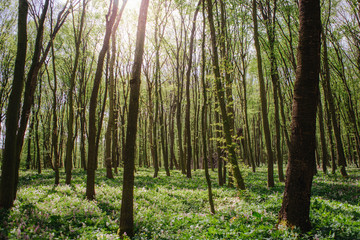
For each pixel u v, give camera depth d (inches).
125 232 239.5
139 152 1517.0
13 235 204.2
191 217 314.5
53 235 215.5
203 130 340.2
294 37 709.3
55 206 319.9
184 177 781.3
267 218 274.1
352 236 212.7
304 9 242.1
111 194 436.8
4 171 291.1
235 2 634.8
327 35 757.9
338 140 679.1
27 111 358.3
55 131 552.4
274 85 620.4
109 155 712.4
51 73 1107.3
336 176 687.1
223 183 639.1
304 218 233.9
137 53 275.9
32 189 456.8
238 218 281.0
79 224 266.2
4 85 925.2
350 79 940.0
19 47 304.0
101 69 425.4
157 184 609.9
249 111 1174.3
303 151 236.4
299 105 240.8
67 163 535.8
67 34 881.5
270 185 540.7
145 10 283.0
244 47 917.2
